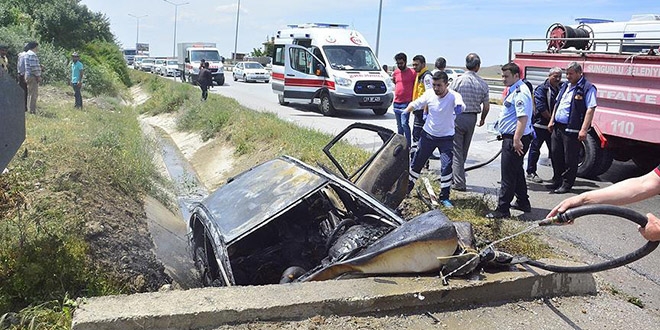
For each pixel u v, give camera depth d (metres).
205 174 13.03
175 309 3.46
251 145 13.01
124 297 3.62
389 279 4.00
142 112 24.50
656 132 7.83
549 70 9.72
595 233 6.54
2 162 4.41
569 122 8.09
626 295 4.79
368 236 4.70
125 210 7.06
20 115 4.47
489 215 6.89
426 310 3.85
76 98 16.17
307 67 19.77
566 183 8.33
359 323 3.63
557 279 4.24
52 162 7.53
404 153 6.15
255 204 5.08
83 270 4.72
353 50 19.33
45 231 4.94
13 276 4.30
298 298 3.67
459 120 7.95
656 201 8.12
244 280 5.04
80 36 36.00
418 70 9.52
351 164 9.16
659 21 9.70
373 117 18.89
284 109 21.08
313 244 5.14
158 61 56.62
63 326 3.70
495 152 11.93
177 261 6.56
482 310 3.93
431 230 4.05
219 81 37.22
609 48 9.85
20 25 27.83
